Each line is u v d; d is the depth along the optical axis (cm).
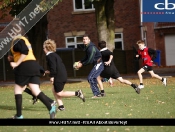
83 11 6644
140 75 3039
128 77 5028
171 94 2697
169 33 7025
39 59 5131
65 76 1952
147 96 2595
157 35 7062
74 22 6675
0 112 2003
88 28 6656
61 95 1970
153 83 3816
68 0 6669
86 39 2467
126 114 1817
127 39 6650
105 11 4684
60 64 1941
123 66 5928
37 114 1883
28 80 1695
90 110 1977
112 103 2248
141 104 2173
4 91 3616
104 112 1895
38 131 1466
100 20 4644
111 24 4672
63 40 6700
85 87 3794
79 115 1808
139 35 6631
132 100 2377
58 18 6688
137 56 3047
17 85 1694
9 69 5666
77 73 5806
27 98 2711
